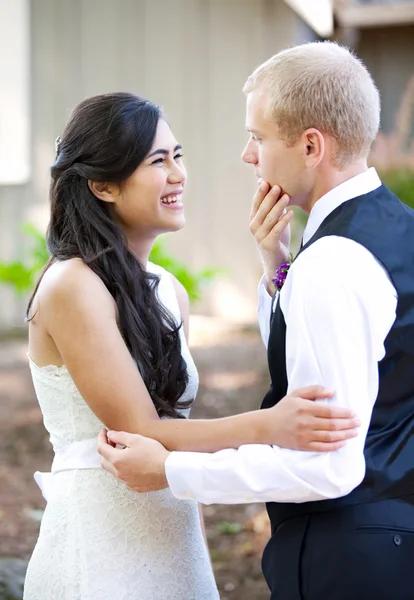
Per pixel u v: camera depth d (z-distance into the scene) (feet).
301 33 47.98
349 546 8.91
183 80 48.08
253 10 47.16
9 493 23.99
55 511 10.49
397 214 9.51
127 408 9.74
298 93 9.35
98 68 48.34
